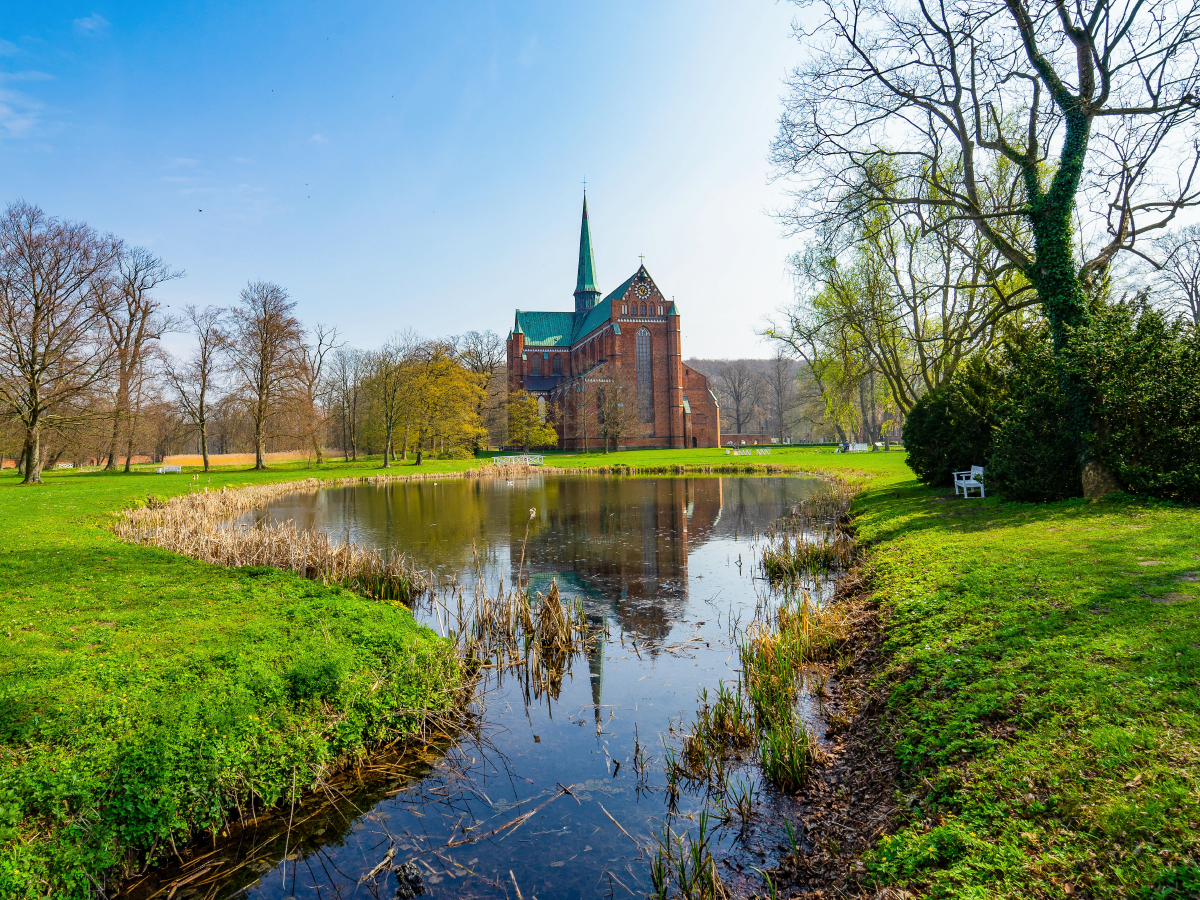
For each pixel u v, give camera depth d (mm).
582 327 97000
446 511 27703
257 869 5223
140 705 6035
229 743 5875
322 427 56312
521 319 101250
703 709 7895
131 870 5047
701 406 89875
